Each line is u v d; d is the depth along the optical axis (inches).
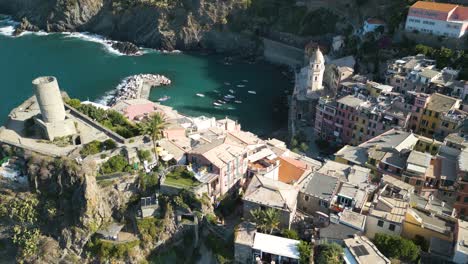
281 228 3063.5
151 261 3228.3
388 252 2783.0
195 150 3538.4
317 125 5339.6
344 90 5521.7
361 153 3946.9
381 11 7460.6
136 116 4517.7
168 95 6875.0
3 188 3590.1
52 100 3577.8
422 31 6250.0
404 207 3011.8
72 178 3297.2
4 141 3649.1
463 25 5866.1
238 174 3580.2
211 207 3275.1
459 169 3420.3
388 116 4579.2
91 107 4205.2
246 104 6683.1
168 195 3275.1
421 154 3654.0
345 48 7519.7
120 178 3376.0
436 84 4992.6
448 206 3321.9
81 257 3287.4
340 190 3233.3
